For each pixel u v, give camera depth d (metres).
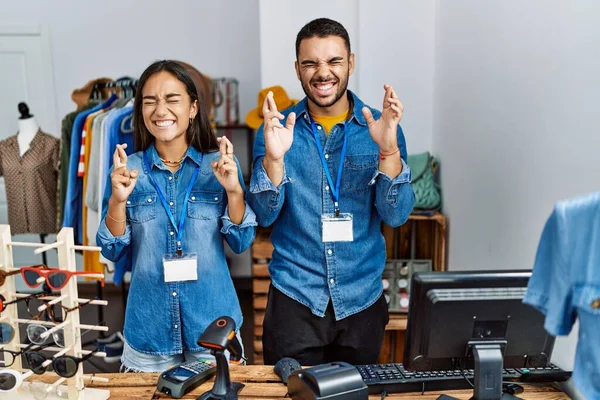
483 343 1.29
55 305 1.48
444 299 1.24
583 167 1.55
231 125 4.09
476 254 2.43
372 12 2.97
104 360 3.36
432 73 3.04
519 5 1.97
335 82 1.73
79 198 2.92
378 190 1.79
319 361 1.93
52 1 4.27
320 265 1.86
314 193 1.85
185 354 1.76
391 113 1.64
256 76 4.39
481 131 2.35
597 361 0.94
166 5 4.30
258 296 2.99
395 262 2.93
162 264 1.69
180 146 1.71
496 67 2.19
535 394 1.40
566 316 0.97
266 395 1.41
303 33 1.73
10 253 1.39
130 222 1.70
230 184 1.61
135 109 1.72
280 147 1.66
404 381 1.43
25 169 3.19
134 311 1.72
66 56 4.36
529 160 1.91
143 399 1.40
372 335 1.92
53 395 1.40
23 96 4.39
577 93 1.59
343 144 1.85
